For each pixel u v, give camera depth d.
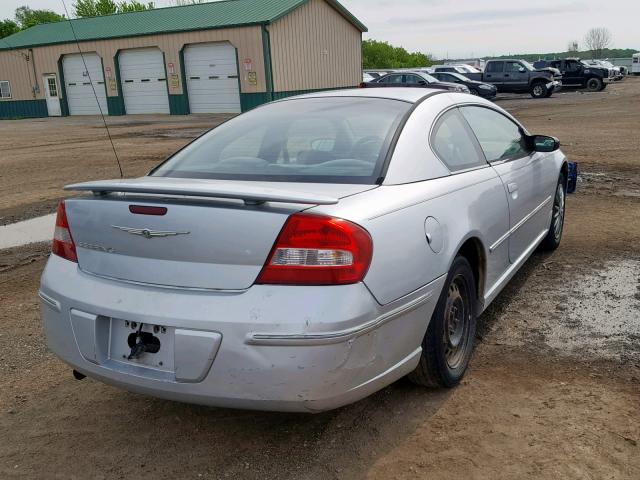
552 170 5.29
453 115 3.88
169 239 2.64
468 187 3.52
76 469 2.89
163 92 31.88
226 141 3.64
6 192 10.69
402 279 2.78
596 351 3.80
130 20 34.44
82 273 2.92
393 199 2.90
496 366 3.67
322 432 3.07
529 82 32.41
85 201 2.90
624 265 5.38
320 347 2.45
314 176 3.08
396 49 83.12
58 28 37.09
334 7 31.83
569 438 2.92
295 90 30.12
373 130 3.37
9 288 5.54
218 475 2.79
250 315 2.48
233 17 29.61
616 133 15.50
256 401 2.54
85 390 3.63
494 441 2.93
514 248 4.35
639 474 2.66
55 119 33.16
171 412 3.34
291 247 2.50
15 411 3.42
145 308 2.64
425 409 3.23
